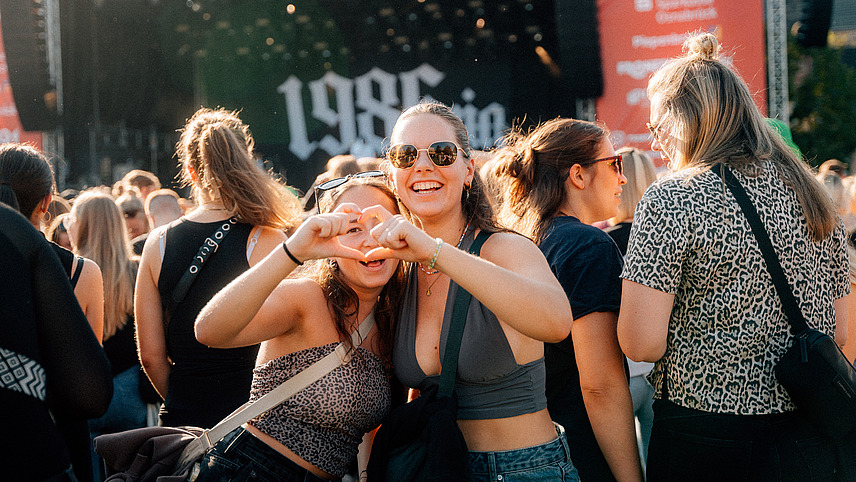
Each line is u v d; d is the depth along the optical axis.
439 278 1.78
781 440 1.82
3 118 10.21
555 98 11.36
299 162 11.90
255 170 2.57
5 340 1.40
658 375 2.00
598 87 9.15
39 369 1.46
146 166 11.50
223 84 11.72
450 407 1.64
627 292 1.91
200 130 2.62
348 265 1.75
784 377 1.77
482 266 1.51
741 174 1.88
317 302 1.78
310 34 11.64
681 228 1.84
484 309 1.69
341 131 11.81
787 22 9.94
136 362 3.36
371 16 11.52
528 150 2.42
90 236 3.27
